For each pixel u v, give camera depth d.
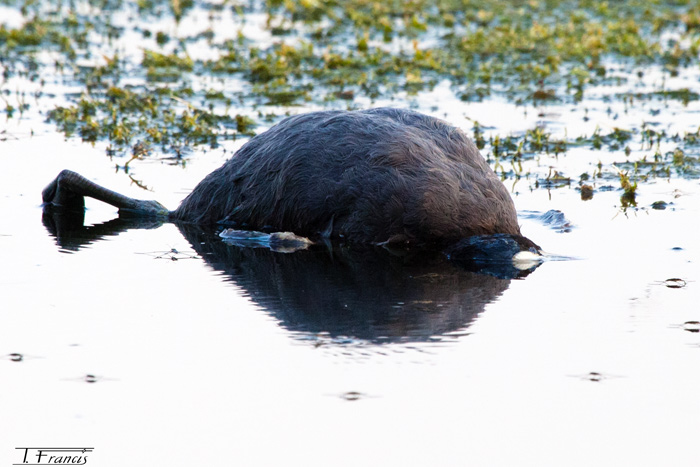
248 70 35.28
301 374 12.34
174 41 40.41
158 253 17.89
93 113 29.27
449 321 14.25
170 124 28.09
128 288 15.70
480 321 14.25
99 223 20.08
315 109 29.86
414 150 18.00
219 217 20.08
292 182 18.78
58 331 13.70
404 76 34.88
